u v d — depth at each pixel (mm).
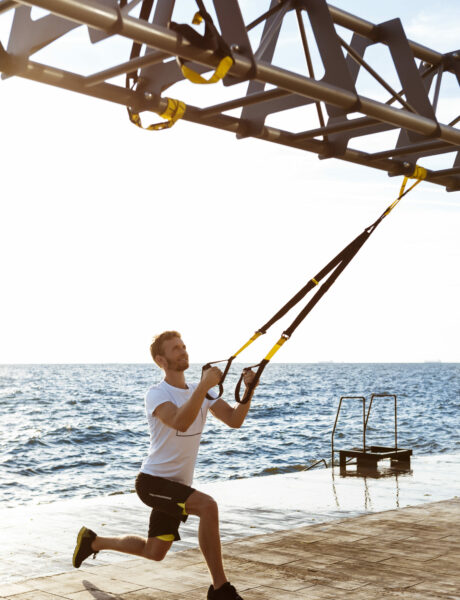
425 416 40250
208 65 3568
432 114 5039
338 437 28516
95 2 3104
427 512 7656
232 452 23609
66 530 6758
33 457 23078
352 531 6719
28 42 3781
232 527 7043
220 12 3818
